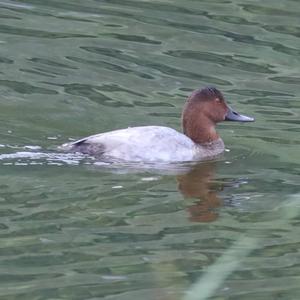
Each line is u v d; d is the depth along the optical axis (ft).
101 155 47.19
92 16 67.26
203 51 63.05
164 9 69.05
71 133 51.03
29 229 40.01
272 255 39.22
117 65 60.29
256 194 45.01
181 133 51.08
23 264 37.42
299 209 43.16
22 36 63.46
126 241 39.52
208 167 48.16
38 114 53.01
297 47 64.13
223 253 39.04
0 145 48.08
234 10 69.46
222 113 51.70
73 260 37.91
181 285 36.29
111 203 42.88
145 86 57.98
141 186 44.93
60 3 69.26
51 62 60.08
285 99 57.52
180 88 57.98
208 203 43.65
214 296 36.06
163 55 62.08
